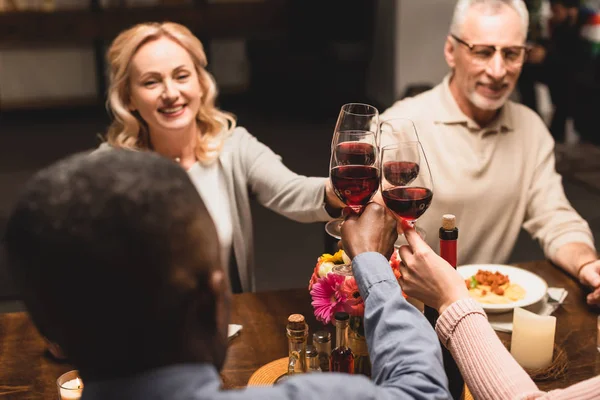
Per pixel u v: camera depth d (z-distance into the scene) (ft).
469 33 7.13
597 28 16.15
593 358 5.19
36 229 2.15
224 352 2.49
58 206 2.15
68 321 2.23
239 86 26.02
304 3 23.76
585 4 16.71
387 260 3.69
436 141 7.54
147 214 2.15
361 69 22.85
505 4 7.14
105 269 2.13
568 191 15.42
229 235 7.11
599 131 16.43
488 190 7.52
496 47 7.02
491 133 7.57
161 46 6.64
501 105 7.36
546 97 21.66
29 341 5.48
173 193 2.22
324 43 23.71
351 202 4.29
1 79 23.72
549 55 16.57
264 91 25.12
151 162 2.28
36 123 22.99
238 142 7.23
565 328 5.60
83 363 2.31
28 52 23.59
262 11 24.14
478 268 6.45
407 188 3.89
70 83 24.36
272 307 5.92
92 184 2.17
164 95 6.66
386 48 22.15
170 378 2.30
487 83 7.15
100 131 21.99
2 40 22.49
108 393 2.30
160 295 2.21
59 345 2.35
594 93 16.34
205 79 7.08
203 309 2.38
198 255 2.27
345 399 2.51
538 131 7.76
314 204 6.49
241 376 4.93
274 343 5.35
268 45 23.79
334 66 22.80
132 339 2.25
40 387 4.87
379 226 3.60
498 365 3.57
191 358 2.35
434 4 20.97
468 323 3.71
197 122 7.20
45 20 22.53
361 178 4.15
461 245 7.66
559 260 6.70
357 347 4.28
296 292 6.20
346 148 4.27
